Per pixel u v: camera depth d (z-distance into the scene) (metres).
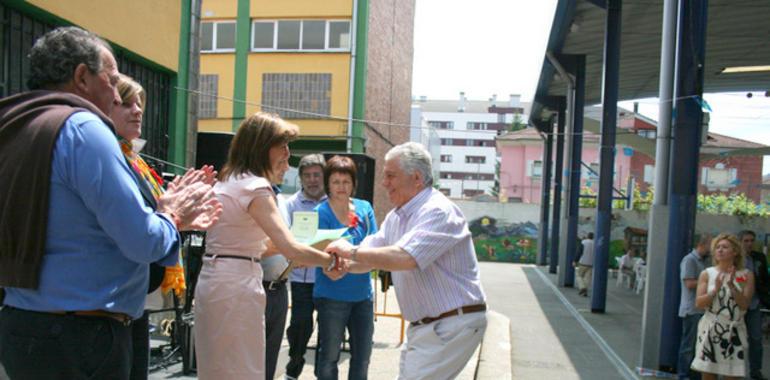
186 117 7.99
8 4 5.19
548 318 12.10
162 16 7.38
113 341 2.13
